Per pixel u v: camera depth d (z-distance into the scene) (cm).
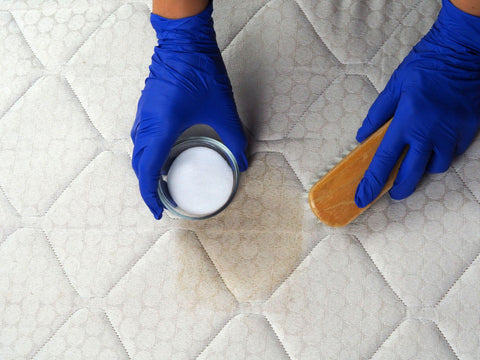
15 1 130
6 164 121
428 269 106
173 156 113
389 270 107
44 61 126
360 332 105
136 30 126
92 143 120
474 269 105
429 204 109
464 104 108
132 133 113
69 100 123
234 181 111
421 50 112
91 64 125
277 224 112
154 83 110
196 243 112
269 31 122
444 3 109
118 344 109
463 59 110
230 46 123
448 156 107
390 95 110
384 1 121
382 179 105
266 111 118
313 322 106
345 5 121
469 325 103
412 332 104
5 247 117
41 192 119
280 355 106
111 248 114
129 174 118
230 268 111
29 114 123
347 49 119
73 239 115
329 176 108
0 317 114
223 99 112
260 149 116
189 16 110
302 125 116
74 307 112
